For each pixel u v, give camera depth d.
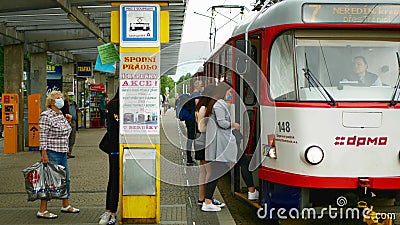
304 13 7.53
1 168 14.81
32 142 19.33
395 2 7.58
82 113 35.00
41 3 14.23
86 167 14.96
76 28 19.75
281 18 7.73
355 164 7.12
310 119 7.13
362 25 7.50
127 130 8.10
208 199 9.38
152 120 8.11
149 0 7.95
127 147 8.15
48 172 8.56
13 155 18.08
